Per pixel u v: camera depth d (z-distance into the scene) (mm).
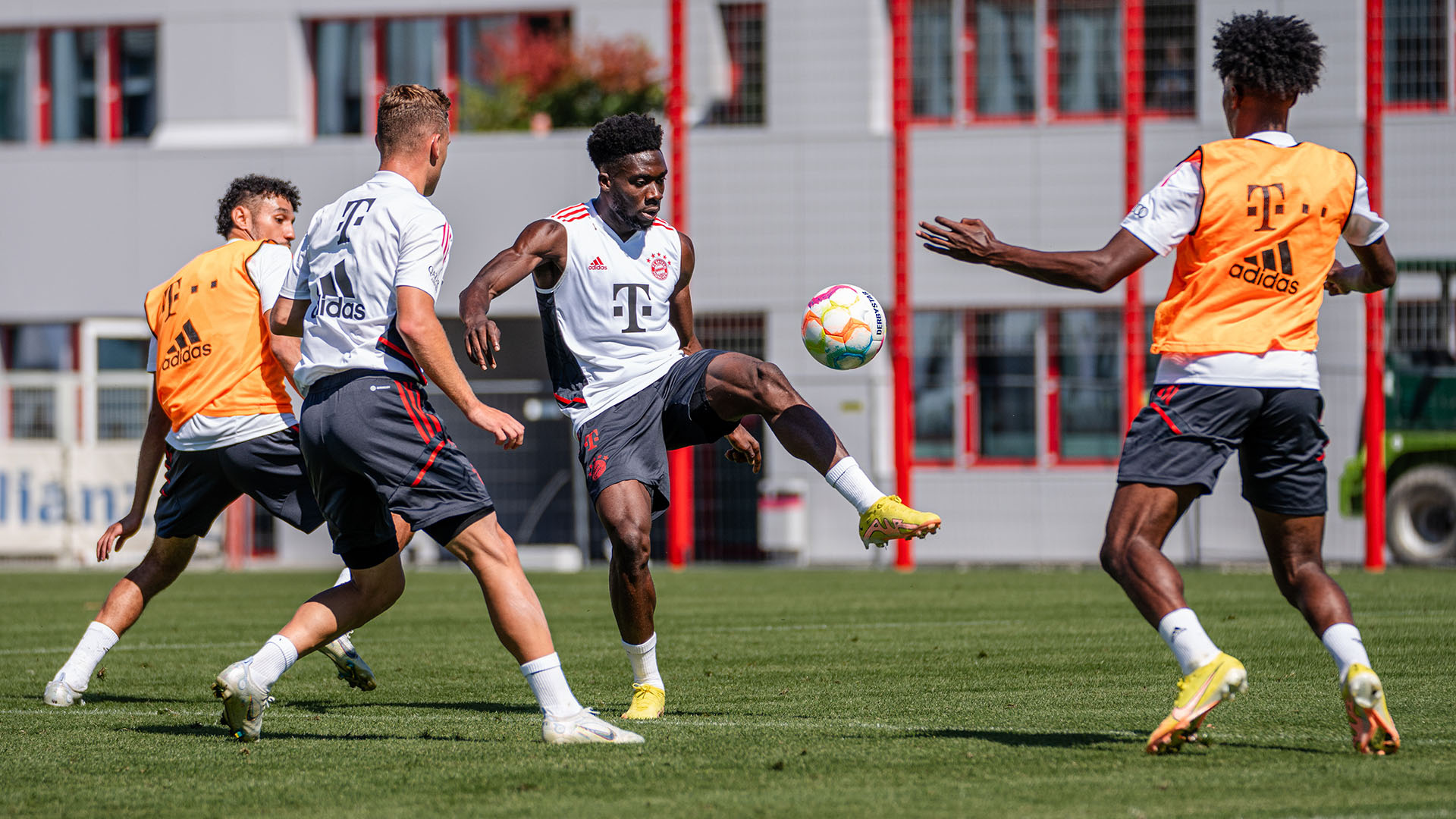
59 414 61812
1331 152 15750
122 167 72125
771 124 67188
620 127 18875
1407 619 30594
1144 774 13961
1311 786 13305
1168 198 15359
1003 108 66500
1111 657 24953
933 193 66125
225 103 73125
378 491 16125
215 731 18031
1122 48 65375
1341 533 60375
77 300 72312
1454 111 61969
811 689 21516
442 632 31984
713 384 18500
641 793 13414
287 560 67188
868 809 12531
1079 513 62906
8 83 75875
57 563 60594
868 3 66500
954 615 34375
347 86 73875
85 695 22297
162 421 21984
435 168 16938
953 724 17656
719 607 37719
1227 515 59906
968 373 66438
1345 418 60438
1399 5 62500
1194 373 15234
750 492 65562
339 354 16281
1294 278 15383
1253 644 26250
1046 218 65375
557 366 19281
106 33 75062
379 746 16516
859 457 64562
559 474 65375
